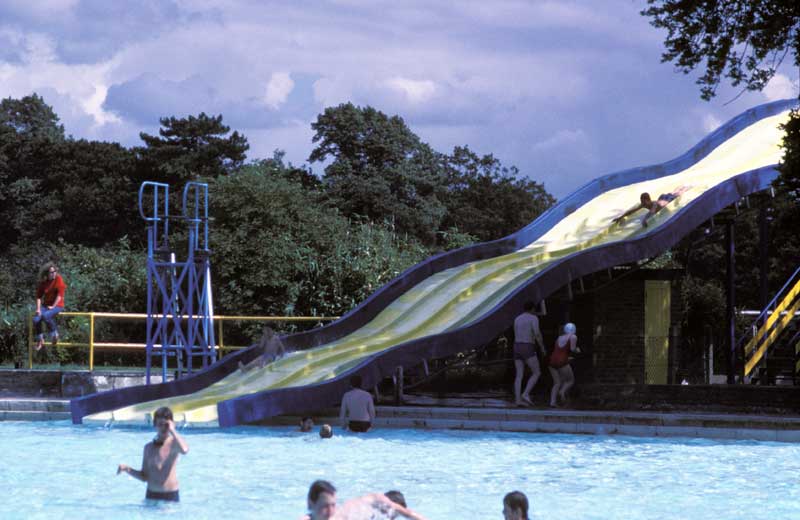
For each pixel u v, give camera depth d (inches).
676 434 674.8
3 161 3474.4
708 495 465.4
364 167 3312.0
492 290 948.6
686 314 1286.9
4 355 1139.9
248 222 1387.8
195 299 1384.1
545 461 568.7
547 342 1093.1
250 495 457.1
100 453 592.1
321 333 918.4
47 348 1186.0
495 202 3964.1
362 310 948.0
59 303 920.3
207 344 908.6
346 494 461.1
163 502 432.1
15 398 862.5
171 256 903.7
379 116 3390.7
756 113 1330.0
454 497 455.5
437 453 599.2
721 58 958.4
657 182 1188.5
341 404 735.1
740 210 1105.4
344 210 3105.3
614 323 1125.7
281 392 714.2
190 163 3400.6
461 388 989.2
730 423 674.2
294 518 403.9
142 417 736.3
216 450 610.5
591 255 895.7
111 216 3326.8
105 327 1321.4
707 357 1274.6
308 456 585.3
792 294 1056.8
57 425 745.6
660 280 1149.1
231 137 3523.6
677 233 960.9
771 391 828.6
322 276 1392.7
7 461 559.5
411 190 3304.6
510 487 483.2
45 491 464.1
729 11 954.7
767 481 503.8
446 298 955.3
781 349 1044.5
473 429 712.4
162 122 3499.0
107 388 910.4
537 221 1093.8
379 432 703.7
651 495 464.4
